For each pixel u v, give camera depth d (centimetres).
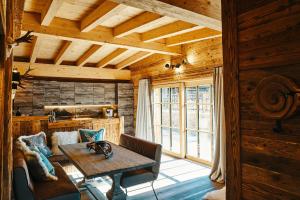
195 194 364
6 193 213
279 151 134
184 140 563
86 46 530
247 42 155
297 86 124
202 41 483
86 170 270
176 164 518
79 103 643
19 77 293
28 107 571
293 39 128
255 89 146
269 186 139
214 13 258
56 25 381
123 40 457
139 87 679
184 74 535
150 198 350
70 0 322
